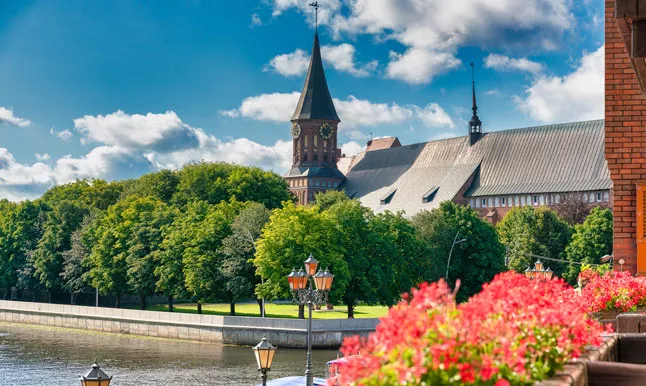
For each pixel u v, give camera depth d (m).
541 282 12.21
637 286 22.48
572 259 174.12
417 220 163.12
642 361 13.86
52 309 148.00
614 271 26.77
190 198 192.00
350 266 122.25
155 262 142.62
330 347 108.12
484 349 8.83
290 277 50.94
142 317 129.12
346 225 124.25
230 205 145.25
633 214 28.47
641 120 28.44
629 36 14.97
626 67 28.58
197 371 91.44
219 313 145.50
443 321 8.86
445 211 165.25
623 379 10.55
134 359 101.50
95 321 138.38
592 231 172.38
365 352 8.76
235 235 126.00
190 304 169.75
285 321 110.38
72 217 174.25
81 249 162.00
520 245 181.62
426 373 8.45
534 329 10.12
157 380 85.94
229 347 113.00
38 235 184.25
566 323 10.58
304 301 52.75
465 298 159.62
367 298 124.75
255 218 130.88
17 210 188.38
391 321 8.88
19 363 98.56
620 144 28.59
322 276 49.00
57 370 93.31
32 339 124.31
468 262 160.88
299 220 116.81
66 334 132.12
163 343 118.38
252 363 97.12
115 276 149.12
